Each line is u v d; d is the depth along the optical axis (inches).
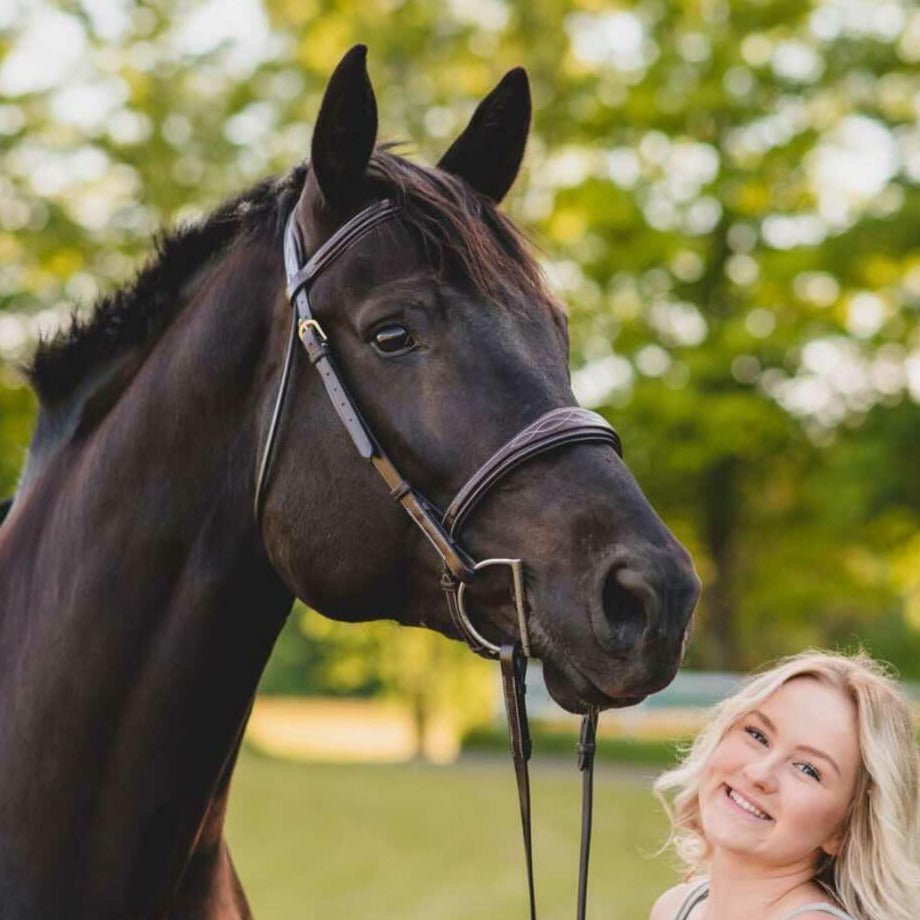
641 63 665.0
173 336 95.5
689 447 637.3
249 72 629.6
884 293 638.5
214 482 91.6
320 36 634.2
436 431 82.9
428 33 640.4
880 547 689.6
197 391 92.1
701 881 103.6
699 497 685.9
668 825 394.3
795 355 643.5
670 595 76.9
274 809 411.8
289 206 94.7
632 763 603.5
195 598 90.4
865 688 95.1
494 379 82.9
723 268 668.1
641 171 662.5
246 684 93.4
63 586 93.0
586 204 637.3
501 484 81.7
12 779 91.5
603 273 653.3
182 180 618.2
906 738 94.9
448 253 85.3
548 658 80.2
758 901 95.2
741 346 624.1
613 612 78.3
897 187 620.1
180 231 99.4
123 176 625.9
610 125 652.7
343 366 86.2
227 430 91.7
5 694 93.8
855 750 93.8
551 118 650.2
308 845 353.7
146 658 90.4
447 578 83.1
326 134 87.0
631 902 292.8
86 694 90.3
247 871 319.3
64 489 96.7
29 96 610.2
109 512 92.5
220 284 94.3
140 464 92.6
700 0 677.3
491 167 98.2
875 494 614.9
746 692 97.9
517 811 422.0
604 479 80.6
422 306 84.3
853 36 646.5
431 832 379.2
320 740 919.7
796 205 662.5
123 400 96.0
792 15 663.8
